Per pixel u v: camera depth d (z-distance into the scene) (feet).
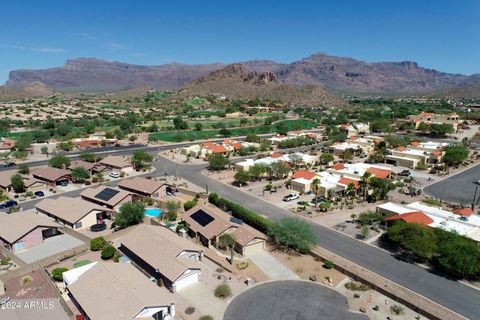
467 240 183.21
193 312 138.82
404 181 330.13
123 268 151.84
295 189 305.73
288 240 190.08
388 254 192.34
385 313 140.97
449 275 171.22
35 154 461.37
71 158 431.84
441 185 324.60
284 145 520.83
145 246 175.52
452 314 142.00
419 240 179.52
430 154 406.62
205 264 177.99
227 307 143.13
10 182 303.89
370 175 286.87
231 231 199.41
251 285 159.33
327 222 236.02
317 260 184.55
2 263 178.50
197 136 612.70
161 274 156.87
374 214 230.68
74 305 140.26
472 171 375.25
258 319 135.95
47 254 190.49
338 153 463.01
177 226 214.90
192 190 307.37
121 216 220.02
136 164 382.63
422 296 153.69
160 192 285.02
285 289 156.76
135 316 122.72
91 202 263.49
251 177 340.39
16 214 219.82
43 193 294.05
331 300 149.18
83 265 168.04
